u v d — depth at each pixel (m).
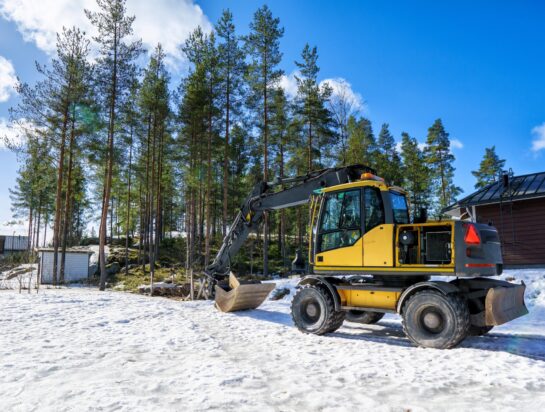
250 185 36.12
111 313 9.30
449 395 3.90
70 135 22.88
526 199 15.30
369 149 38.69
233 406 3.43
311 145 27.72
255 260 33.88
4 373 4.29
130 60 22.75
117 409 3.28
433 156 40.59
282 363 5.19
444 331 6.18
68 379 4.15
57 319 8.29
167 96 27.86
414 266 6.78
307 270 8.80
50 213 49.28
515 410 3.47
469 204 16.42
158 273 28.55
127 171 31.98
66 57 22.62
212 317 9.75
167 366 4.82
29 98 22.23
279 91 26.73
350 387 4.12
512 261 15.64
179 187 33.00
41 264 29.22
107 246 41.62
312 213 8.32
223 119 25.38
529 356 5.76
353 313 9.34
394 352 5.94
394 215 7.48
